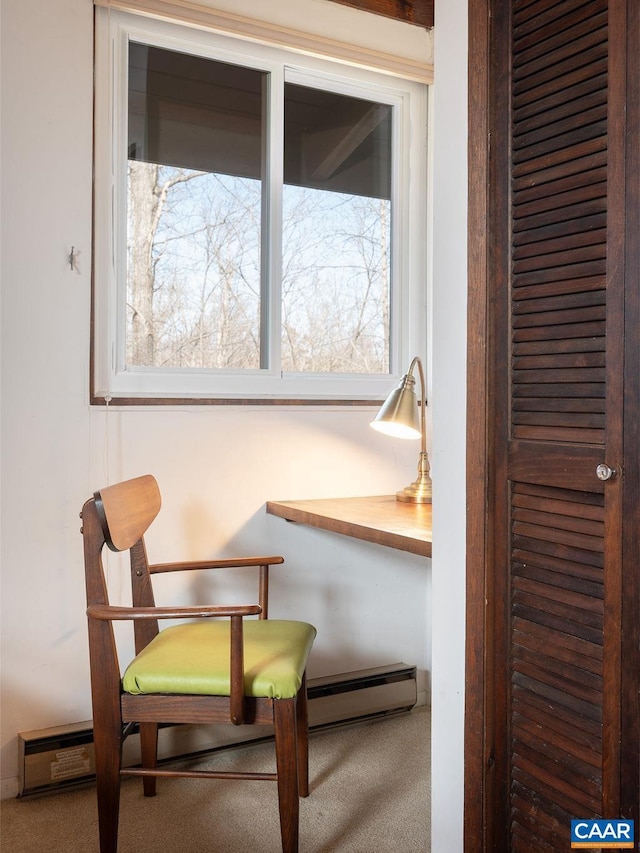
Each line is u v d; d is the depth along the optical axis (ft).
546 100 4.58
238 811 6.84
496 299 4.92
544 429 4.65
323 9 8.60
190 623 7.54
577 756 4.43
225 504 8.20
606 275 4.20
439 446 5.41
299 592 8.67
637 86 3.99
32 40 7.11
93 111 7.52
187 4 7.76
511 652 4.91
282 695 5.69
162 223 8.00
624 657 4.12
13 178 7.03
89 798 7.07
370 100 9.29
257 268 8.57
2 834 6.44
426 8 8.86
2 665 7.09
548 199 4.57
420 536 6.23
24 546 7.17
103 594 5.80
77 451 7.40
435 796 5.51
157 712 5.77
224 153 8.34
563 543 4.51
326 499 8.74
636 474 4.03
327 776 7.49
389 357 9.54
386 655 9.25
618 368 4.12
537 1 4.63
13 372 7.08
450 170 5.28
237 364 8.47
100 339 7.59
